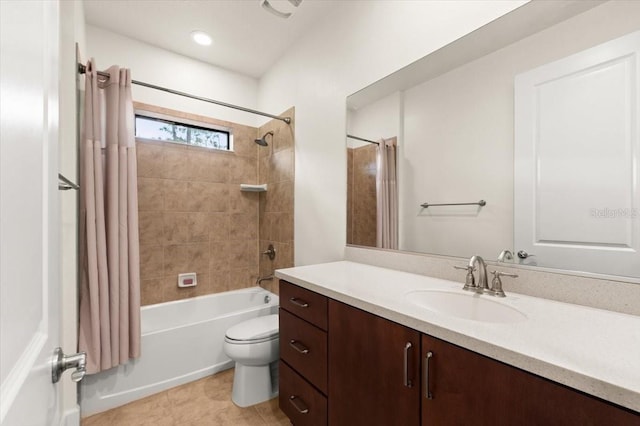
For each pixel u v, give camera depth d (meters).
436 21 1.43
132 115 1.92
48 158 0.55
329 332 1.22
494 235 1.25
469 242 1.34
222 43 2.43
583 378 0.56
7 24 0.36
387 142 1.69
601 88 0.96
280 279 1.60
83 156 1.72
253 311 2.32
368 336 1.04
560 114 1.05
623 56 0.92
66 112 1.51
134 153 1.92
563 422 0.59
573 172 1.02
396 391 0.94
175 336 1.98
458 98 1.36
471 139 1.32
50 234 0.56
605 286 0.95
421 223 1.53
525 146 1.15
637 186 0.90
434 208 1.47
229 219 2.81
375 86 1.74
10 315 0.36
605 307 0.95
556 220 1.06
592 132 0.98
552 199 1.07
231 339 1.78
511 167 1.19
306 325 1.37
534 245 1.12
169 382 1.94
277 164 2.69
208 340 2.11
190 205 2.60
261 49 2.52
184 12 2.05
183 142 2.60
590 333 0.76
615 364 0.60
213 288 2.71
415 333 0.88
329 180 2.08
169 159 2.50
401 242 1.63
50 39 0.57
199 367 2.07
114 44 2.27
